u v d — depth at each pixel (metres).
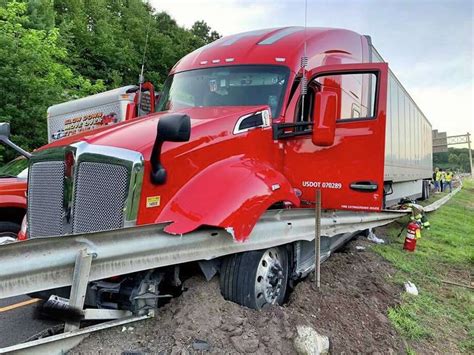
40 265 2.43
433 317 5.21
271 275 4.02
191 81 5.32
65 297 3.00
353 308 4.61
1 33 12.84
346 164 4.45
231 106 4.76
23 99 12.60
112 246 2.77
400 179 10.59
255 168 4.01
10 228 6.12
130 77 25.42
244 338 3.31
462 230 12.50
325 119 4.09
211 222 3.29
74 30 22.86
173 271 3.60
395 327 4.62
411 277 6.59
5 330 4.18
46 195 3.68
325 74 4.59
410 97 12.25
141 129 3.73
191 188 3.53
